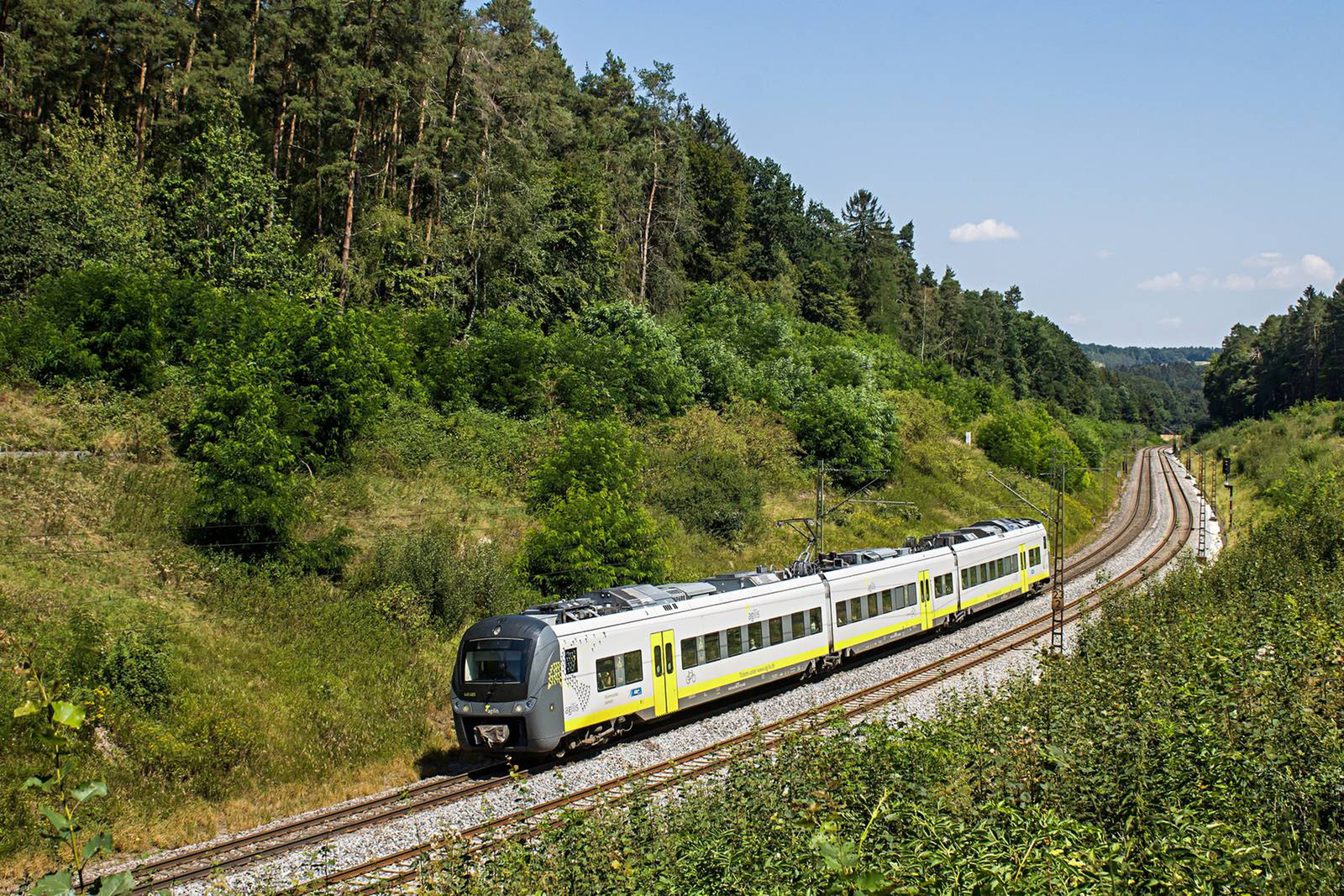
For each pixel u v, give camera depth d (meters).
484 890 9.82
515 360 39.81
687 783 15.70
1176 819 8.60
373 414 32.09
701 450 41.22
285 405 28.16
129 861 14.87
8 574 20.50
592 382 42.00
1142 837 9.16
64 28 34.97
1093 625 25.39
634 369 44.69
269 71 41.47
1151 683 13.77
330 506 28.34
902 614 28.83
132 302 29.83
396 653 22.77
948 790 9.83
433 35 40.28
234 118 36.94
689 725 21.72
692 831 11.38
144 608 20.98
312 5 36.69
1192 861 8.02
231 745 17.95
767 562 37.16
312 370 30.42
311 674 20.98
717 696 22.25
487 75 44.41
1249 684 12.80
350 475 30.52
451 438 34.94
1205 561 35.44
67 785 4.49
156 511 24.64
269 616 22.41
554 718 18.44
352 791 18.36
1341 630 15.81
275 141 41.41
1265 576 26.27
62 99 36.22
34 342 28.34
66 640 18.50
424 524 28.98
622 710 19.86
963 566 32.53
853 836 9.34
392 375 34.94
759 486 41.81
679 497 38.00
